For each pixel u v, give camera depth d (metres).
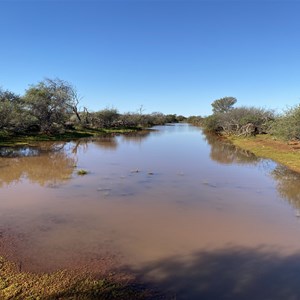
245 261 6.50
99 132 45.66
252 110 45.25
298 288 5.57
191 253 6.82
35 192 11.55
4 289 5.23
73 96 47.66
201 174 15.38
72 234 7.71
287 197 11.34
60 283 5.48
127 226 8.32
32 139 30.27
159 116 97.31
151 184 13.15
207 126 54.31
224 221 8.81
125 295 5.19
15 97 34.19
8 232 7.76
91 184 12.97
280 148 24.95
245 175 15.20
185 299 5.17
